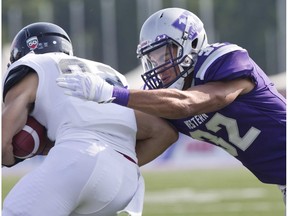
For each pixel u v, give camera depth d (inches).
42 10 5128.0
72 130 595.8
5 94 613.9
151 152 649.6
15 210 576.7
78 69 616.4
